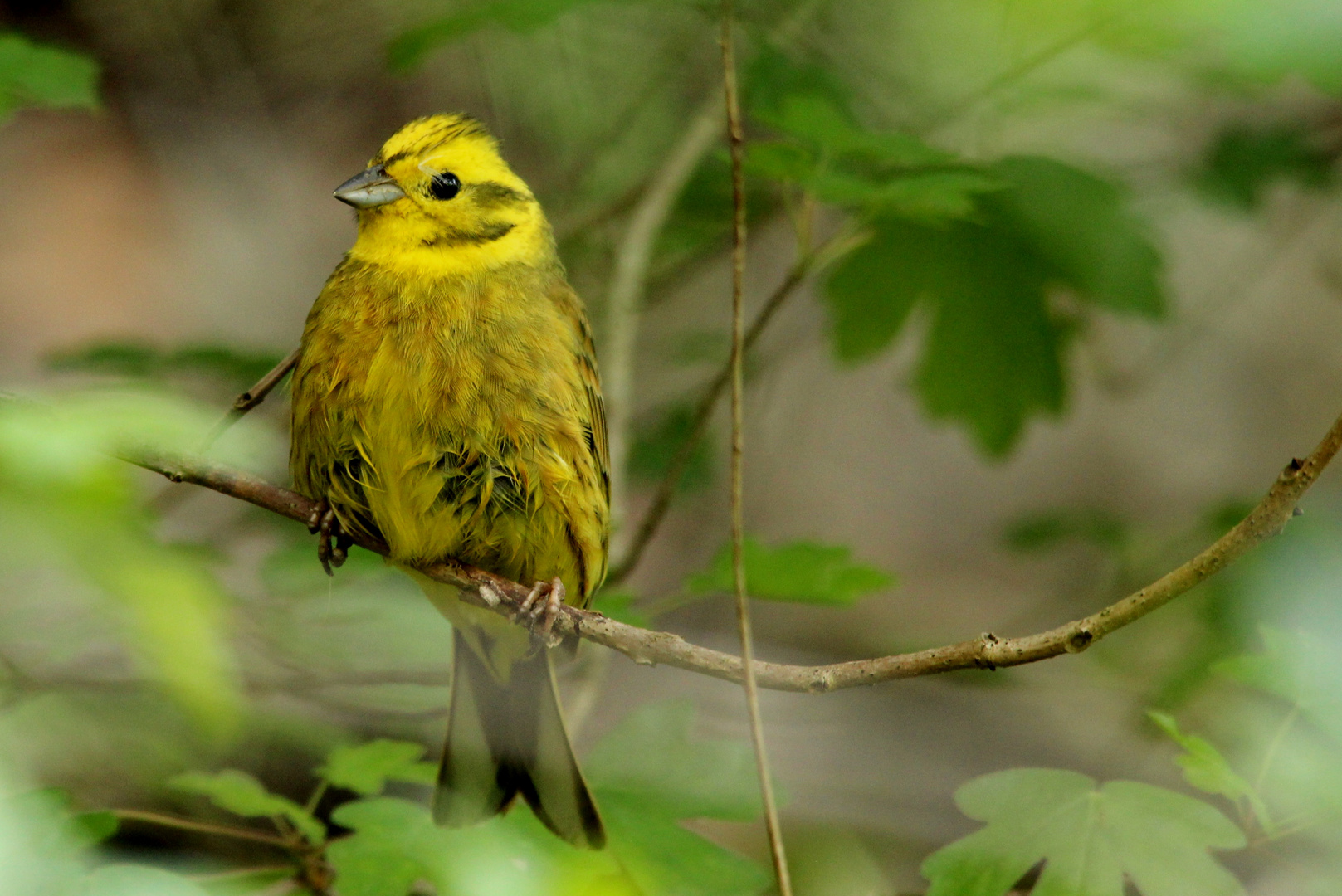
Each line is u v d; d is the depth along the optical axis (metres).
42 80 8.61
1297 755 6.54
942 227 8.90
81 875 5.73
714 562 8.33
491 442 7.68
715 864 6.91
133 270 16.89
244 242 17.61
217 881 6.98
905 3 10.98
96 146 17.50
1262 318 18.20
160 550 3.28
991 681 14.12
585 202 13.14
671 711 7.70
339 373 7.67
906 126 10.88
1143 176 13.31
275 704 8.61
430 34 9.18
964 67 10.92
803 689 5.84
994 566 17.47
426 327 7.77
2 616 7.36
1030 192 10.55
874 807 12.45
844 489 17.94
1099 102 10.90
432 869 6.57
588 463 8.00
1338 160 13.23
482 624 8.04
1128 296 10.90
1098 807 6.28
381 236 8.00
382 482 7.65
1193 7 8.13
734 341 6.11
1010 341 11.56
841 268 11.41
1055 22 8.66
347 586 8.42
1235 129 13.19
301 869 7.17
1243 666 6.71
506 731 7.78
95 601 3.31
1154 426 18.39
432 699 8.61
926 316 11.59
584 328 8.49
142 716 8.88
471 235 8.05
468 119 8.42
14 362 15.82
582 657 10.58
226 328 16.78
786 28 10.91
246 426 3.80
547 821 7.05
